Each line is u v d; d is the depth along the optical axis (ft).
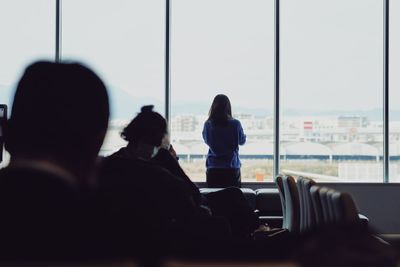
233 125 20.63
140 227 2.64
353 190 23.32
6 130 3.01
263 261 2.43
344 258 2.14
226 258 2.43
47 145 3.00
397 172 23.88
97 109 3.08
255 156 23.77
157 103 23.61
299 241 2.29
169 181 8.05
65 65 3.10
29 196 2.45
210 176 20.77
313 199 9.94
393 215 23.18
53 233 2.42
